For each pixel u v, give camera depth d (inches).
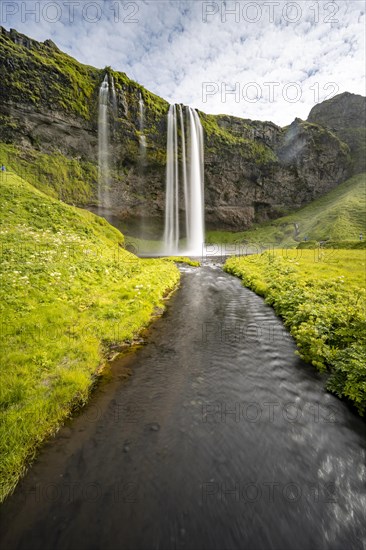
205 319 599.5
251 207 4822.8
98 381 343.3
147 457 227.9
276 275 1005.2
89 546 162.6
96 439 245.6
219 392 327.9
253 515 185.8
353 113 7219.5
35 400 271.3
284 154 5206.7
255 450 241.0
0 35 2677.2
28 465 214.4
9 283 534.3
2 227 860.0
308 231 3949.3
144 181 3506.4
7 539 163.6
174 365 391.5
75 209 1477.6
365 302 570.6
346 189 5290.4
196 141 3914.9
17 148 2635.3
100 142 3137.3
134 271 950.4
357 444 251.1
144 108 3398.1
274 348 452.8
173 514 183.5
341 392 316.8
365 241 2299.5
